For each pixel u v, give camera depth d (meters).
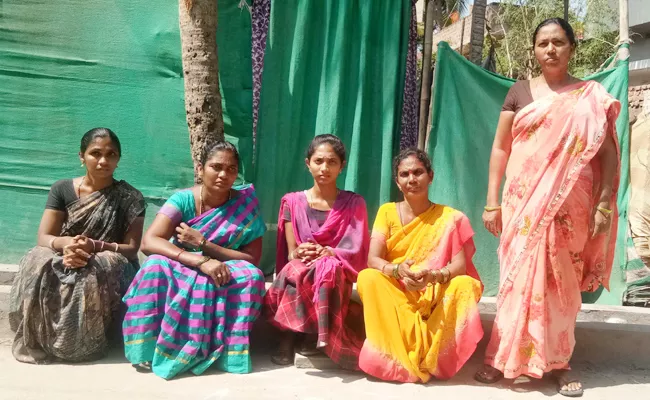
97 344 3.11
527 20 12.80
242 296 3.12
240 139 4.64
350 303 3.40
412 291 3.16
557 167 2.99
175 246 3.16
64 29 4.54
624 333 3.61
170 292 3.01
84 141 3.25
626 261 4.56
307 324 3.10
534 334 2.92
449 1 13.82
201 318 3.01
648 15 12.34
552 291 3.00
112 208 3.30
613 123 3.05
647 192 5.49
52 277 3.04
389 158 4.69
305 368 3.19
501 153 3.34
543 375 3.19
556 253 2.99
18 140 4.52
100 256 3.12
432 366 3.00
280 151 4.62
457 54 4.65
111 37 4.59
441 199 4.64
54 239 3.17
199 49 4.21
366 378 3.04
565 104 3.03
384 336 3.02
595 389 3.05
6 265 4.36
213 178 3.21
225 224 3.28
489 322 3.60
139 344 2.95
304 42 4.61
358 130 4.63
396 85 4.77
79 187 3.32
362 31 4.67
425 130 4.77
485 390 2.95
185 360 2.93
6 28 4.49
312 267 3.09
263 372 3.08
